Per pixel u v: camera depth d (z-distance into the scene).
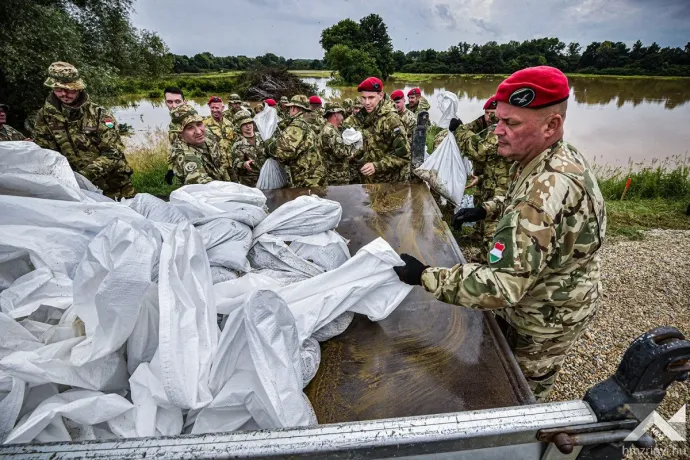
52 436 0.98
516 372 1.47
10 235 1.36
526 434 0.82
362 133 5.08
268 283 1.57
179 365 1.07
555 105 1.28
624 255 4.38
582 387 2.66
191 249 1.34
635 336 3.12
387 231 2.60
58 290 1.29
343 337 1.66
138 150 8.02
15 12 8.57
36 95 9.23
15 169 1.66
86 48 10.84
